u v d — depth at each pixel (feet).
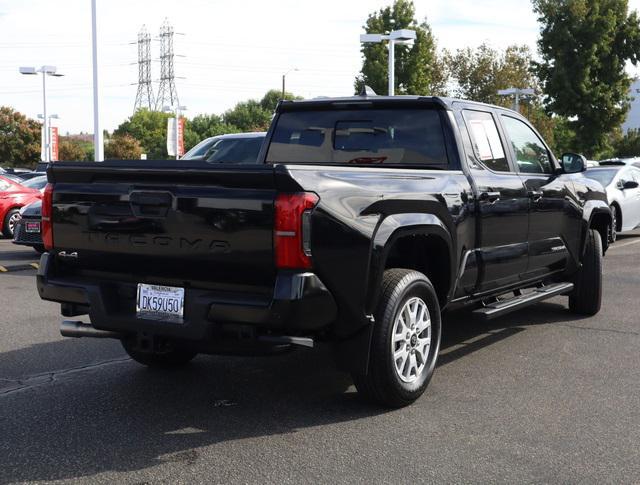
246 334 13.41
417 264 17.31
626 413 15.19
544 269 22.16
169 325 13.83
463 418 14.85
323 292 13.28
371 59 134.82
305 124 19.84
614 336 22.26
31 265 38.93
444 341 21.65
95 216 14.69
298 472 12.19
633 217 51.03
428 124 18.31
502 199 18.84
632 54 132.67
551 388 16.93
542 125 174.29
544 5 131.23
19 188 54.54
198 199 13.50
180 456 12.87
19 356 19.92
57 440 13.64
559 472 12.22
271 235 12.94
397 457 12.83
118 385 17.20
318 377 17.85
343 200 13.65
